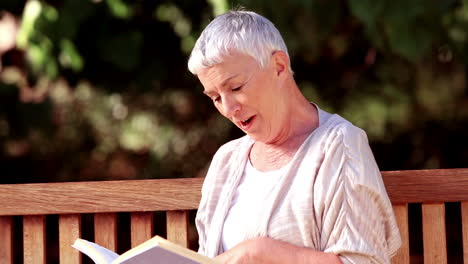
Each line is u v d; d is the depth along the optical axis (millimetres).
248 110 4742
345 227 4605
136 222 5836
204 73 4723
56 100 12820
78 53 9562
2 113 10195
